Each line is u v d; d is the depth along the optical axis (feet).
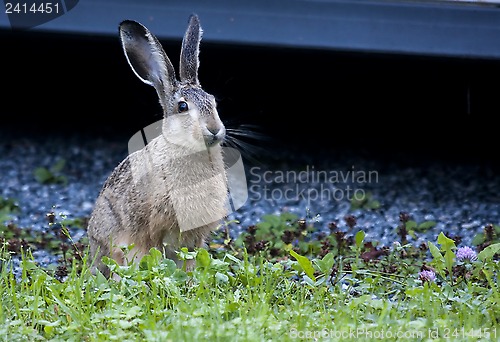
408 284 26.37
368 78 48.52
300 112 50.62
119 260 28.78
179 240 28.66
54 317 23.50
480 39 42.47
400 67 45.34
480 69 44.50
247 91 49.21
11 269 26.27
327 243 31.48
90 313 23.40
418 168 46.50
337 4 42.50
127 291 24.72
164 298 24.32
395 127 50.98
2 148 47.83
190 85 29.78
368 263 29.81
